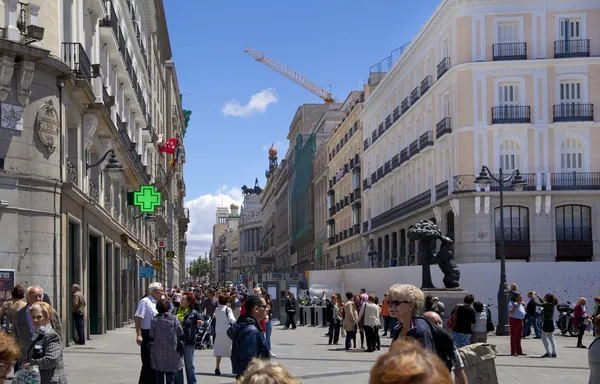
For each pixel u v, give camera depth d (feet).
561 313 97.40
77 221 78.54
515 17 139.74
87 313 83.82
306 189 317.22
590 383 23.98
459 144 140.05
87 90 76.89
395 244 187.93
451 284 81.66
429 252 82.84
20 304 35.06
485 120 138.92
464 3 140.46
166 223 215.51
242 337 26.43
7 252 64.49
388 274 120.57
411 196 173.99
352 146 240.32
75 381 47.55
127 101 123.13
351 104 261.44
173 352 35.88
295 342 89.97
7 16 65.41
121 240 115.34
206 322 78.95
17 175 65.46
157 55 200.54
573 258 135.33
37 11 67.36
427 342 21.06
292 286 144.87
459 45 141.69
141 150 142.41
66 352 67.92
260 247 604.49
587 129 137.08
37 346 25.14
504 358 66.03
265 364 10.32
